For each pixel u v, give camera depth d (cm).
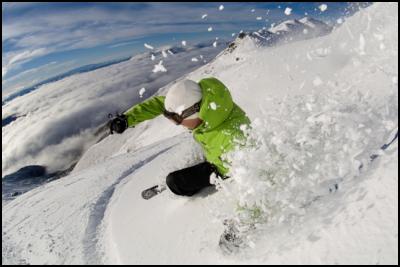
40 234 381
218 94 268
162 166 449
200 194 306
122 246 296
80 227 370
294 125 248
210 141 280
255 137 254
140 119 288
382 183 200
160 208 323
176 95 268
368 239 179
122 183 512
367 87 277
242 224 232
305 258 192
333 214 205
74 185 588
